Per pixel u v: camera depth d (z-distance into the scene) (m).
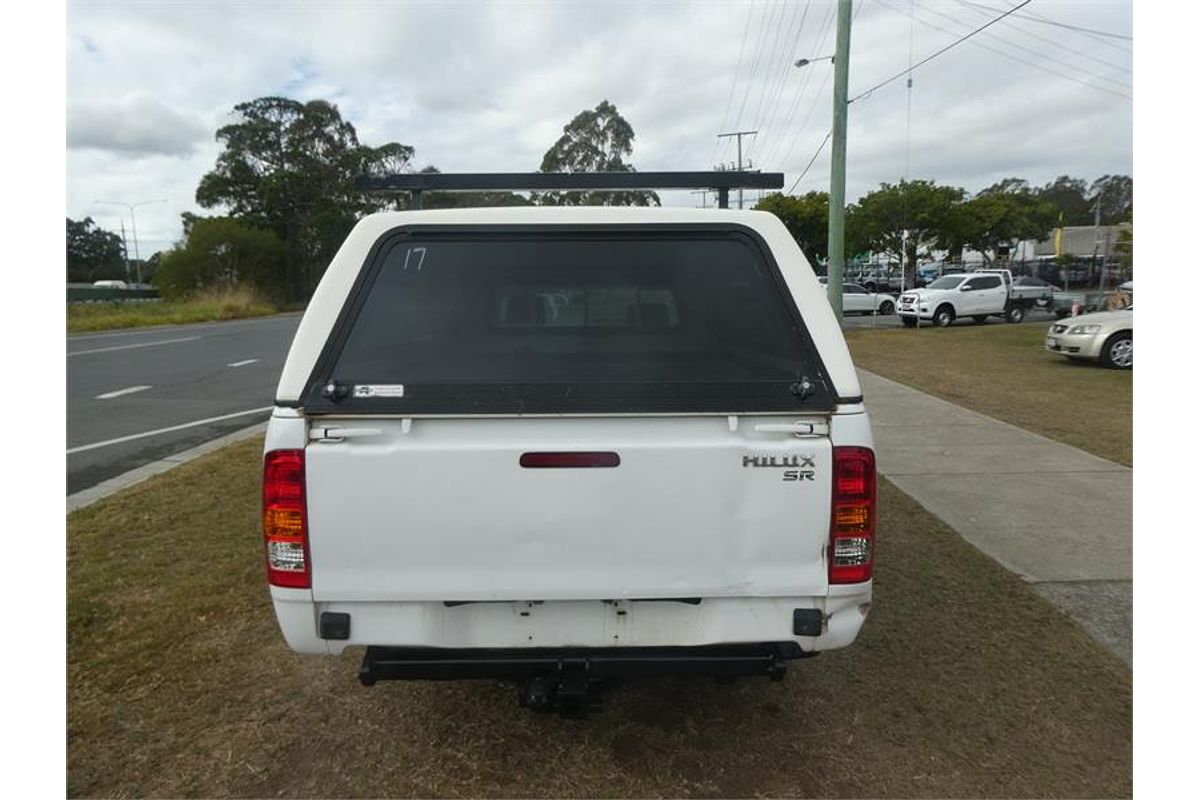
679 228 2.56
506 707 3.07
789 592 2.30
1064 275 41.16
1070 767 2.71
